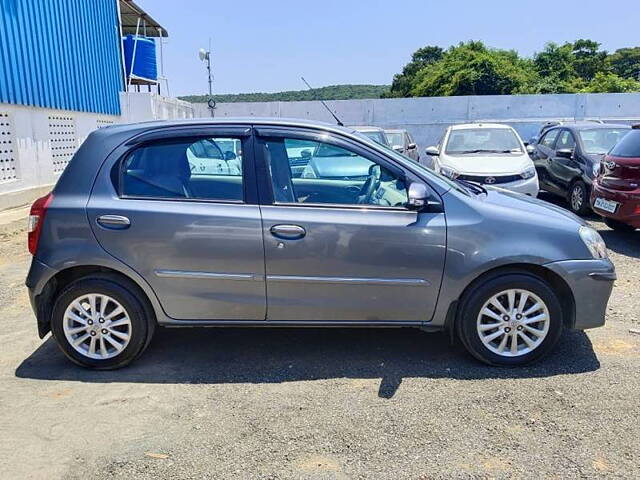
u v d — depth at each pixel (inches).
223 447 116.3
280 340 174.1
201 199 148.3
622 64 2578.7
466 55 1444.4
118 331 152.0
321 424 124.3
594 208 305.0
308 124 153.9
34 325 190.1
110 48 657.0
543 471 106.3
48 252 147.9
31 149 473.4
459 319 150.9
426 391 138.8
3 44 428.8
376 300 149.0
